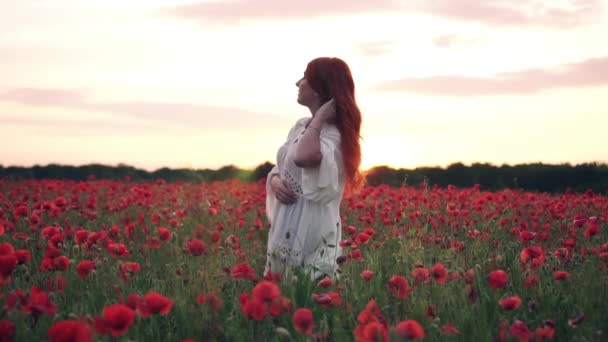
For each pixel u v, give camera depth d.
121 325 3.06
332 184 4.83
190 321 3.71
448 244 6.14
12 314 3.36
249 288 4.43
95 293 4.36
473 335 3.62
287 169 5.02
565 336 3.88
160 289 4.47
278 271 4.87
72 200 9.45
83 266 4.38
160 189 13.30
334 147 4.86
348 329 3.67
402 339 2.90
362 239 5.30
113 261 5.33
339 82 4.94
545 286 4.52
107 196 11.99
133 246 6.29
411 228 7.45
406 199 9.95
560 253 5.32
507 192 12.16
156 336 3.72
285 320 3.75
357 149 4.90
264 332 3.62
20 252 4.26
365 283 4.53
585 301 4.23
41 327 3.50
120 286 4.41
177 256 5.49
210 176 17.27
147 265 5.44
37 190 12.45
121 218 8.75
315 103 5.05
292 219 4.96
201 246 4.57
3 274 3.74
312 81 4.98
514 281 4.83
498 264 5.39
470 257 5.76
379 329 2.93
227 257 5.32
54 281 4.40
